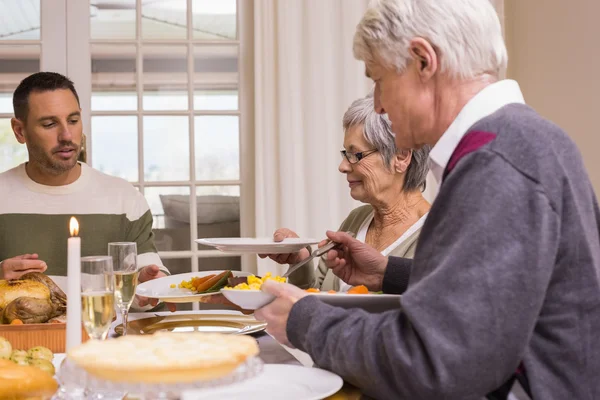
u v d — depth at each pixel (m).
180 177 4.19
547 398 1.09
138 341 1.06
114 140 4.14
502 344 1.02
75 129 2.61
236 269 4.22
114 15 4.16
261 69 4.00
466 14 1.20
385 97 1.28
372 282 1.76
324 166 3.97
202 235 4.20
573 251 1.08
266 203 3.99
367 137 2.04
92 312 1.23
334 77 3.99
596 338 1.10
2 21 4.09
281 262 2.27
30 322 1.65
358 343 1.14
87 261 1.23
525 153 1.07
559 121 3.71
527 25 3.95
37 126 2.55
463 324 1.01
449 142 1.18
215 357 0.94
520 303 1.02
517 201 1.04
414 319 1.04
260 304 1.34
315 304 1.24
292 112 3.97
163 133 4.18
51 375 1.23
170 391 0.93
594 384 1.09
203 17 4.21
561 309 1.10
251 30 4.21
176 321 1.84
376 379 1.12
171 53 4.19
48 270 2.65
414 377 1.04
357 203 3.98
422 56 1.22
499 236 1.03
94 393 1.17
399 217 2.09
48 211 2.68
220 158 4.21
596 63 3.40
